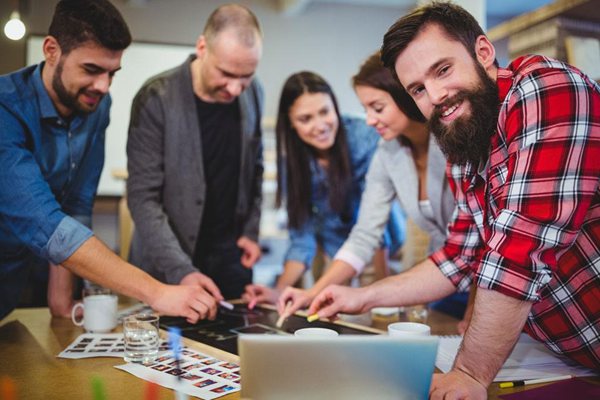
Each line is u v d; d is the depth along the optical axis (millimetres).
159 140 1906
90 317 1394
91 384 1006
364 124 2270
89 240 1282
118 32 1386
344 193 2201
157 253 1781
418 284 1296
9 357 1174
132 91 4285
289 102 2094
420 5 1068
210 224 2109
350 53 4875
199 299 1357
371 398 797
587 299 1038
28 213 1269
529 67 984
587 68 1649
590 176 911
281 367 790
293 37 4762
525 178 924
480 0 2104
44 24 3971
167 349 1215
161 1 4348
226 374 1052
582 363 1087
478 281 943
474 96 980
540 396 947
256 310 1608
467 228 1238
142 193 1872
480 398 883
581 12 1619
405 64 1014
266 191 4391
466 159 1058
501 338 926
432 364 793
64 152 1532
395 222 2453
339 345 783
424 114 1058
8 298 1524
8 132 1336
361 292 1340
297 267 2270
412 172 1711
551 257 947
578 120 904
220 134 2045
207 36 1849
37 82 1437
